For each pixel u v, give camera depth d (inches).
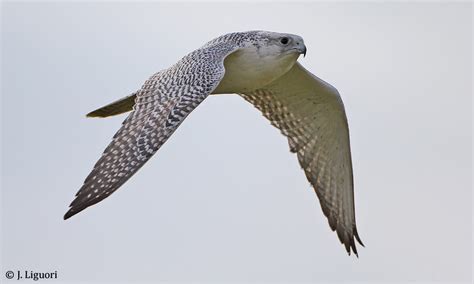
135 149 458.3
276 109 605.6
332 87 582.9
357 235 603.5
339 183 606.2
